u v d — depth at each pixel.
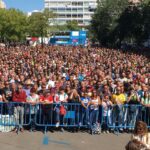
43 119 16.30
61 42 126.12
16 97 16.36
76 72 25.62
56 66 29.83
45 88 16.86
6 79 19.95
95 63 36.06
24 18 112.56
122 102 16.78
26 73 25.23
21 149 14.02
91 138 15.70
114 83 20.31
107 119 16.58
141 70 29.33
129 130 16.81
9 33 109.00
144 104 16.70
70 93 16.64
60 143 14.87
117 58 44.97
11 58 37.94
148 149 8.40
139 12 92.88
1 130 16.25
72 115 16.45
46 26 120.75
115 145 14.89
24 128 16.66
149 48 86.44
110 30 111.31
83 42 123.31
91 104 16.41
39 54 46.03
